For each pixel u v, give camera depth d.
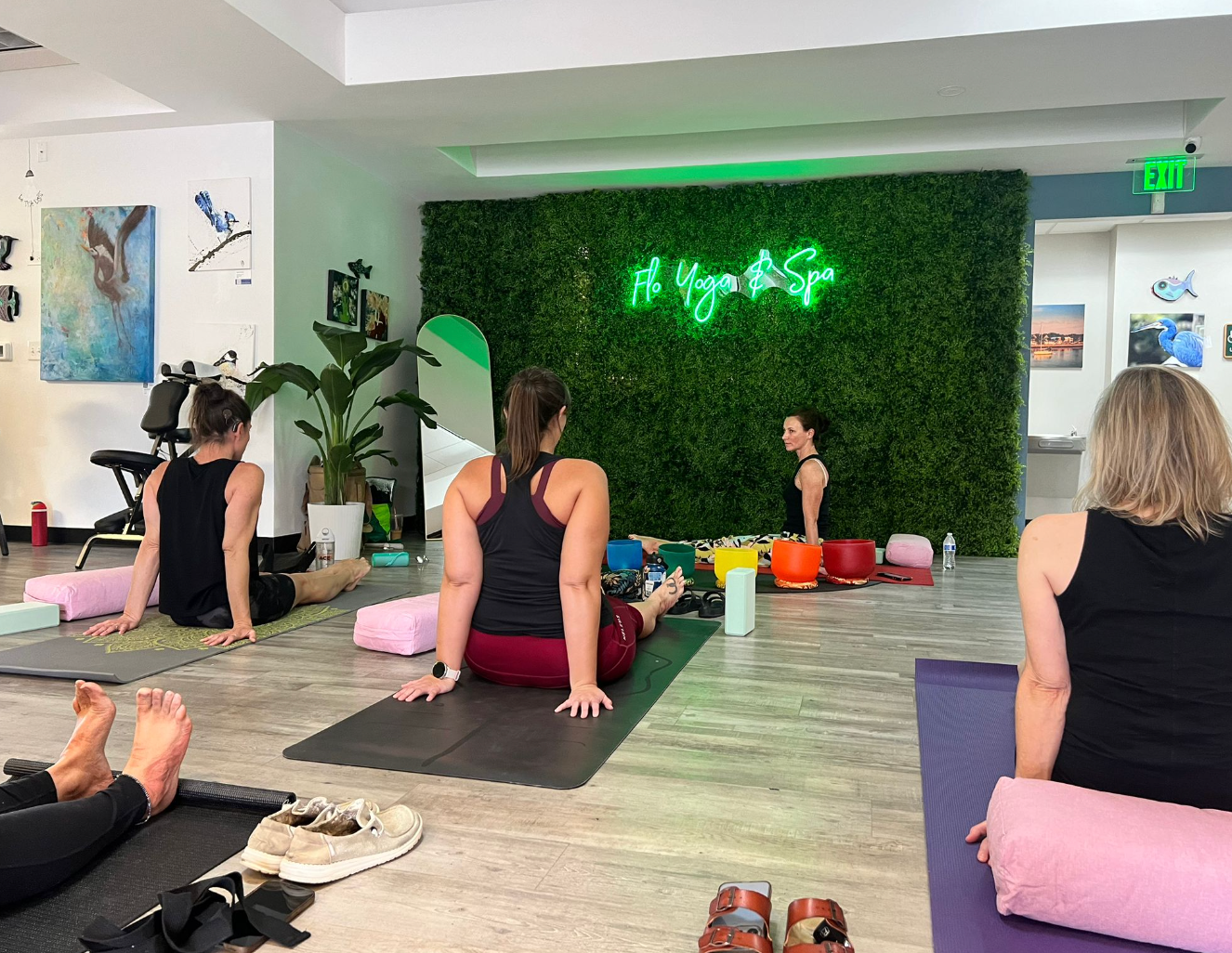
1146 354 8.70
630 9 4.88
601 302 7.59
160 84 5.24
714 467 7.39
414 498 8.29
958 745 2.42
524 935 1.46
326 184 6.57
